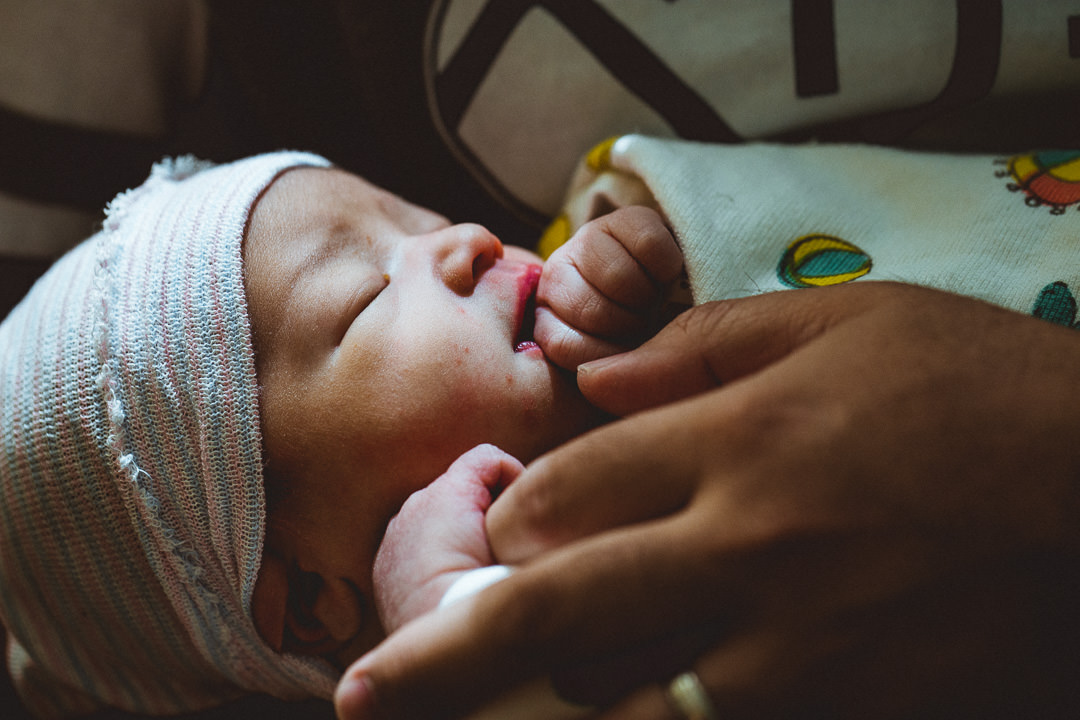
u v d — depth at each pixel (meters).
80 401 0.60
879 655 0.36
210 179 0.69
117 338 0.60
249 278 0.61
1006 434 0.37
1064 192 0.62
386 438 0.55
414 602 0.43
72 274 0.68
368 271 0.62
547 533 0.41
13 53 0.80
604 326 0.57
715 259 0.61
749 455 0.38
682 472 0.38
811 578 0.36
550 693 0.36
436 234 0.64
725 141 0.79
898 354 0.39
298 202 0.66
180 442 0.59
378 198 0.72
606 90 0.78
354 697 0.35
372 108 0.87
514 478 0.51
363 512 0.57
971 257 0.60
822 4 0.71
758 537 0.36
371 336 0.57
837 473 0.37
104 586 0.67
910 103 0.74
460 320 0.58
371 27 0.79
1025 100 0.72
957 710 0.37
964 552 0.36
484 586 0.40
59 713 0.85
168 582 0.64
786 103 0.76
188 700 0.81
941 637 0.36
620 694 0.37
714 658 0.36
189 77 0.99
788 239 0.64
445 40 0.79
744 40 0.73
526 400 0.56
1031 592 0.36
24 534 0.65
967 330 0.41
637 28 0.74
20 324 0.68
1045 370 0.39
